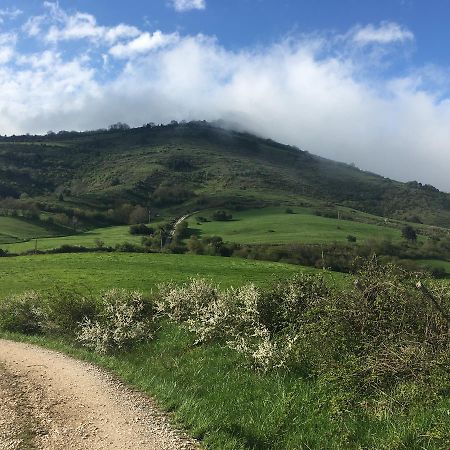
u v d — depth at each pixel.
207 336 14.70
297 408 9.02
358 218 154.25
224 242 87.94
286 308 13.79
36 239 101.56
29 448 6.88
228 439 7.37
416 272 10.12
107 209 166.25
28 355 13.13
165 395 9.48
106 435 7.42
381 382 8.37
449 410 6.97
